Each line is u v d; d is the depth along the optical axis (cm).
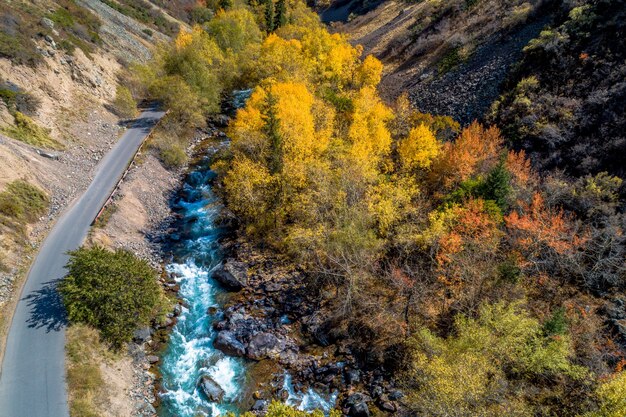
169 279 3356
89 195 3828
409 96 5691
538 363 2259
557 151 3628
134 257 3062
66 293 2562
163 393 2455
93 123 4806
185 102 5359
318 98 4875
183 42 6291
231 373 2619
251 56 6738
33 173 3584
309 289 3250
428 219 3278
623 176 3144
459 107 4875
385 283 3120
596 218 3028
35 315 2541
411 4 9406
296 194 3628
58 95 4625
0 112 3831
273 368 2666
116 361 2505
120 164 4397
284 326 2966
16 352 2323
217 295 3238
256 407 2409
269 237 3738
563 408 2188
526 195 3231
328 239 3241
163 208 4225
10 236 2958
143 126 5231
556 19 4728
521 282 2816
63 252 3075
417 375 2361
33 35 4738
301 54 6072
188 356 2716
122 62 6281
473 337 2305
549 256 2914
